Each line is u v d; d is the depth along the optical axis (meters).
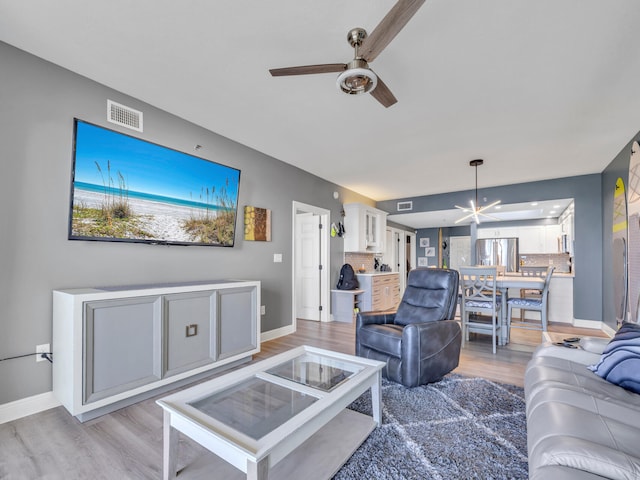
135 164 2.65
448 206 6.40
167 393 2.49
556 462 0.94
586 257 4.95
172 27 1.89
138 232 2.68
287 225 4.48
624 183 3.77
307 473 1.53
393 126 3.25
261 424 1.47
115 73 2.37
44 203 2.20
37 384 2.15
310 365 2.17
